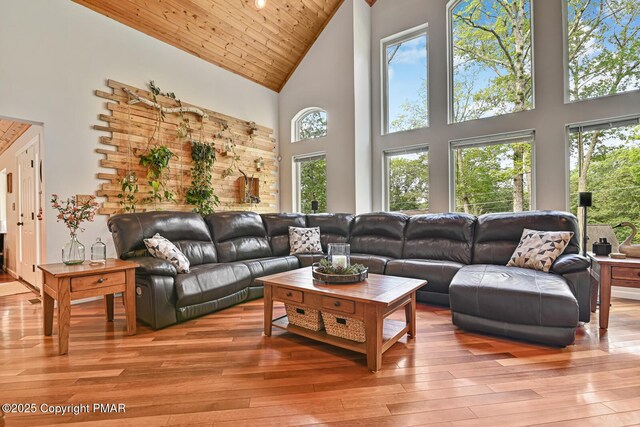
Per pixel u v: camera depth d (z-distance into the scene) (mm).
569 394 1657
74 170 3473
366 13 5316
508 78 4207
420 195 4961
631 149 3410
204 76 4816
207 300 2959
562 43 3756
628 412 1508
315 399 1638
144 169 4066
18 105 3105
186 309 2787
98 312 3115
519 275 2547
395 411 1533
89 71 3588
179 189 4469
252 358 2109
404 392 1695
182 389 1734
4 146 4930
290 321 2521
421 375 1870
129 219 3064
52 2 3322
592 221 3623
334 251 2551
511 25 4184
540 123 3908
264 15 4672
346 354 2164
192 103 4645
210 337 2473
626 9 3416
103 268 2375
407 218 4066
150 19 4004
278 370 1945
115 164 3787
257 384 1784
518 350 2188
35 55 3211
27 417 1501
